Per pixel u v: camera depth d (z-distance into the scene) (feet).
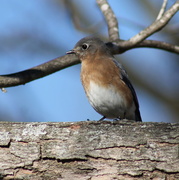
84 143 33.53
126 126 34.06
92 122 34.30
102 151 33.24
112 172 32.76
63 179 32.71
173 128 33.78
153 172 32.68
